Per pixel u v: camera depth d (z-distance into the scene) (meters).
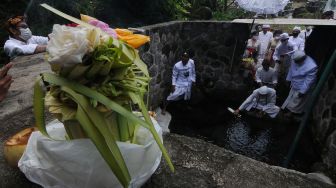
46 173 0.84
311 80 5.20
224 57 6.72
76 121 0.80
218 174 1.16
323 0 12.02
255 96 5.79
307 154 4.79
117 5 5.78
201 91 6.94
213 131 5.47
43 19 4.79
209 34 6.58
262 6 7.28
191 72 6.03
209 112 6.20
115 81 0.81
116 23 5.67
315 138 5.01
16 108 1.76
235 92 6.89
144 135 0.92
